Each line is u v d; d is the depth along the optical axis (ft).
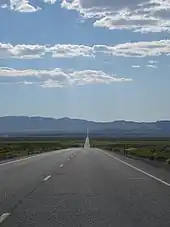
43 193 54.65
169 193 53.52
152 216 38.47
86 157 155.22
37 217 38.50
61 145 428.15
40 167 102.42
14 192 55.88
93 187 60.49
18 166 106.32
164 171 88.38
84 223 35.63
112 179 71.56
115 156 163.32
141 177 75.05
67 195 52.60
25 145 375.86
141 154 175.42
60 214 39.91
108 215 39.09
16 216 39.06
